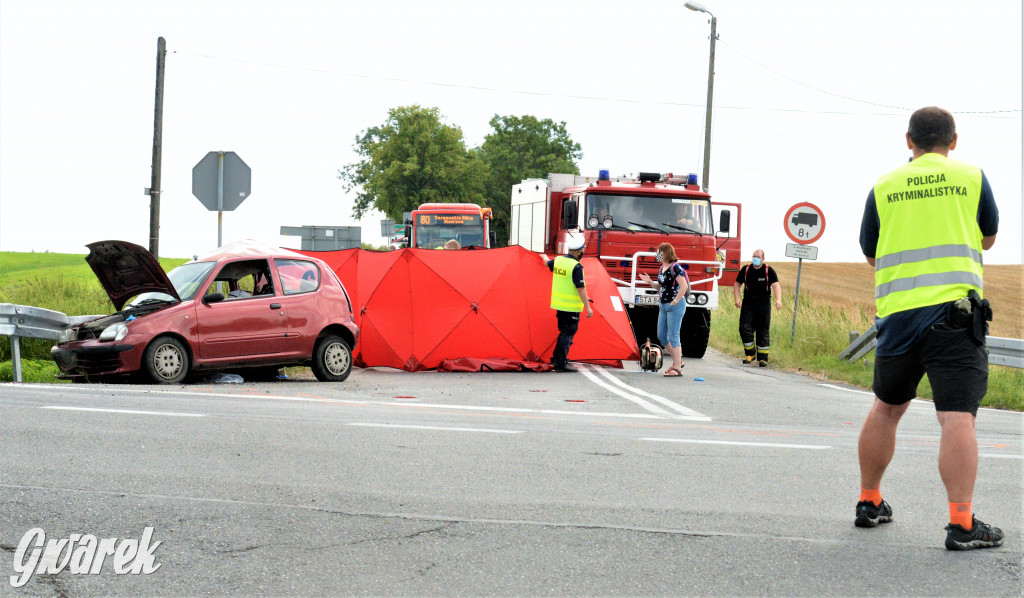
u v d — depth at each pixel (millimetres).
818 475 6977
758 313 18516
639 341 19969
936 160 5254
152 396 10922
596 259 18141
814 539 5258
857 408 11602
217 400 10711
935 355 5070
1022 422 10820
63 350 12422
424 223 31062
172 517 5590
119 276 12938
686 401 11930
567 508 5883
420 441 8125
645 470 7062
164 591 4418
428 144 84562
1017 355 13516
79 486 6281
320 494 6160
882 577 4625
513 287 16828
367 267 16938
